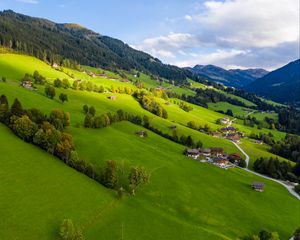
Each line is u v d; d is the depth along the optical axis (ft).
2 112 458.09
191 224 354.74
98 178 397.19
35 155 398.83
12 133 434.30
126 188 404.77
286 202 483.92
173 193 422.41
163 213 362.74
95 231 297.12
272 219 414.41
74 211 316.19
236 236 354.54
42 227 279.28
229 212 409.08
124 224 319.68
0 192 307.17
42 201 315.37
